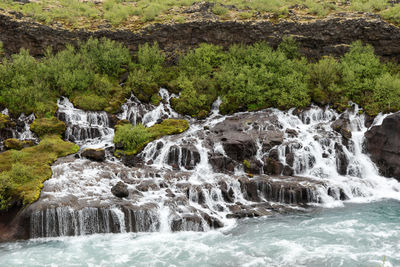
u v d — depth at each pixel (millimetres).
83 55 31141
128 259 14609
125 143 24203
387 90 26828
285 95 28578
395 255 14258
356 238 15758
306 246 15211
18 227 16469
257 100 29375
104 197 18156
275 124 26656
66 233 16688
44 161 21281
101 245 15836
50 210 16641
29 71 28734
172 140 24609
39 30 31172
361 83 28844
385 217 18000
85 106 27516
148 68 32031
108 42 32062
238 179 20891
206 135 25422
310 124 27297
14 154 21250
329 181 21688
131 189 19359
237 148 23266
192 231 17125
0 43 29781
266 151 23547
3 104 26000
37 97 26516
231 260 14336
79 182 19469
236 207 19203
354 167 23500
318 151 23969
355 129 26359
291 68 30797
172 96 30828
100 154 22703
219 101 30328
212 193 19656
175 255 14844
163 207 17953
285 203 20125
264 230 16906
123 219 17094
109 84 29672
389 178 23281
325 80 29766
